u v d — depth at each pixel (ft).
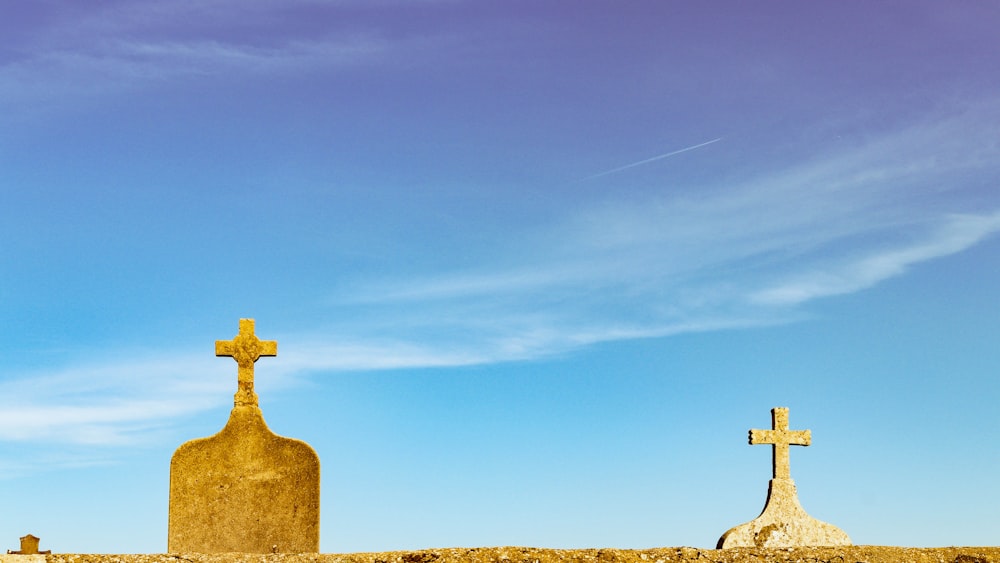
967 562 41.22
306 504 45.78
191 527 45.03
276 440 46.19
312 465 46.03
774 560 40.34
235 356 46.68
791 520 51.08
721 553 40.78
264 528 45.44
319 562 38.68
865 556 41.09
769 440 51.90
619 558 39.81
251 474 45.78
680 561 39.93
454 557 39.27
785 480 51.62
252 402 46.44
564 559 39.47
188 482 45.34
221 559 38.75
